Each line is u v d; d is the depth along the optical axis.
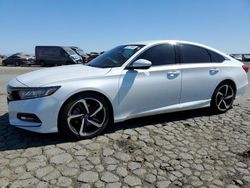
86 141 4.28
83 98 4.28
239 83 6.22
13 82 4.48
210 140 4.55
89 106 4.40
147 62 4.61
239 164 3.78
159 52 5.14
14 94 4.24
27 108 4.06
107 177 3.30
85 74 4.38
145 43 5.21
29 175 3.28
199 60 5.63
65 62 29.33
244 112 6.28
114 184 3.17
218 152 4.12
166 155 3.93
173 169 3.56
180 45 5.44
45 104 4.02
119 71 4.61
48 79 4.17
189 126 5.17
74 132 4.25
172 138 4.55
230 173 3.54
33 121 4.13
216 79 5.77
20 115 4.18
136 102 4.78
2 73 17.03
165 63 5.13
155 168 3.56
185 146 4.27
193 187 3.19
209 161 3.82
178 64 5.29
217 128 5.14
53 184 3.12
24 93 4.11
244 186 3.27
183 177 3.39
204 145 4.34
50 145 4.09
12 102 4.23
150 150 4.07
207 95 5.71
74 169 3.45
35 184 3.10
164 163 3.70
